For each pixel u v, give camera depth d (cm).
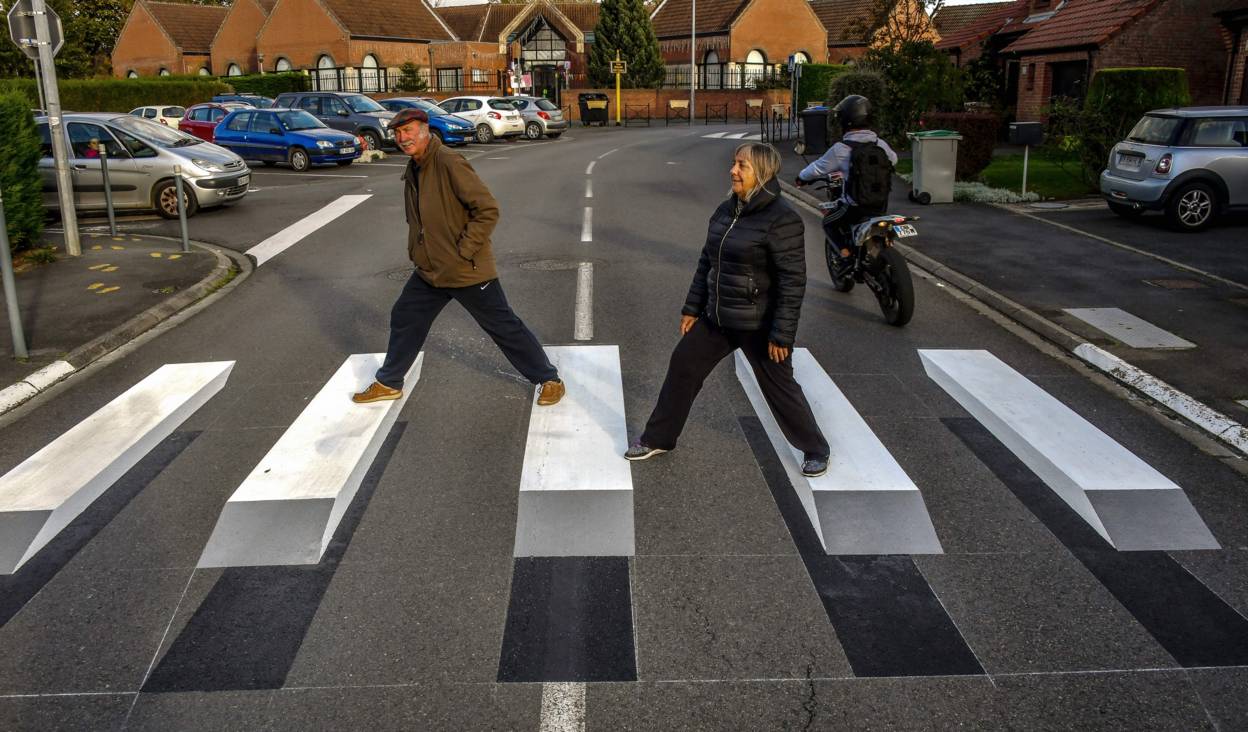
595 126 4459
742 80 5128
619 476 520
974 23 3450
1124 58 2306
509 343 615
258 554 448
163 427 609
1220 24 2116
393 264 1136
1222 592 413
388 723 332
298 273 1098
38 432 605
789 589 415
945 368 714
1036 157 2212
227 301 966
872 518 473
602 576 425
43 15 1110
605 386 671
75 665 366
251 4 5388
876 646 375
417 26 5347
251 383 696
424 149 572
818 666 362
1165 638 379
